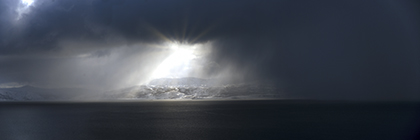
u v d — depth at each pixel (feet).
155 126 206.28
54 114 324.80
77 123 230.89
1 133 182.19
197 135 165.17
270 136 160.76
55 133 179.32
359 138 153.38
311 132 173.06
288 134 166.81
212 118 258.78
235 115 287.48
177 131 181.06
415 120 225.56
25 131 189.37
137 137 160.76
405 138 152.87
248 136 160.86
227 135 164.76
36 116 301.02
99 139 156.97
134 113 327.06
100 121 244.01
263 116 274.36
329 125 203.92
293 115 281.74
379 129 183.42
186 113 318.04
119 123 227.40
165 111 352.08
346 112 310.04
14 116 304.09
